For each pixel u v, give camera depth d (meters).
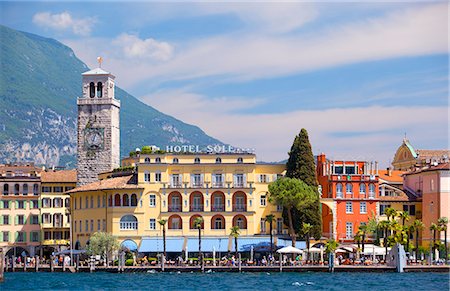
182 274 187.75
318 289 152.62
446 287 154.12
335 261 195.75
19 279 176.12
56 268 199.50
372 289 151.88
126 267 194.00
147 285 161.88
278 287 156.38
